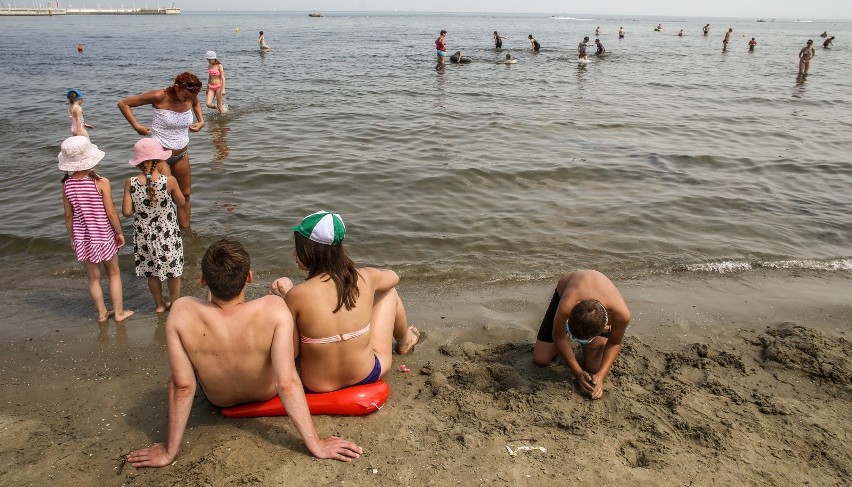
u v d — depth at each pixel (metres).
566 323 3.99
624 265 6.38
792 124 14.82
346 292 3.56
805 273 6.27
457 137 12.60
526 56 34.81
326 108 16.02
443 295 5.66
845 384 4.06
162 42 45.34
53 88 19.39
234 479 3.05
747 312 5.32
